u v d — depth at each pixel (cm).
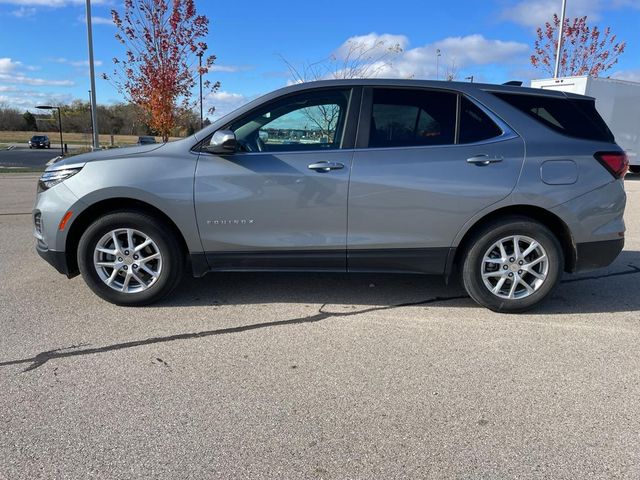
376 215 398
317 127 404
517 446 250
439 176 393
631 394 297
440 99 406
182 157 400
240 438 254
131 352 345
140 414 274
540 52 2197
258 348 354
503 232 404
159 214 411
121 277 422
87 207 400
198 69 1648
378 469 233
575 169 401
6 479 224
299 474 229
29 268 529
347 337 373
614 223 415
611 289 488
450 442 253
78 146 5462
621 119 1703
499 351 352
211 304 436
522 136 402
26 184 1371
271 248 406
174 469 232
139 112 1855
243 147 401
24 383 303
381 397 293
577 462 238
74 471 229
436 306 438
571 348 357
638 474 230
